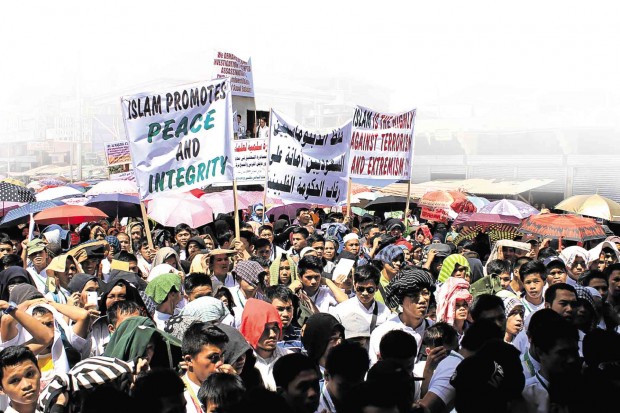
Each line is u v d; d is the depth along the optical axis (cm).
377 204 1839
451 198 1577
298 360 382
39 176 4853
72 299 608
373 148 1237
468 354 432
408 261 998
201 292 590
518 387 360
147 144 875
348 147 1116
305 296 656
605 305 615
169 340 460
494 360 363
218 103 909
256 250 873
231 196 1402
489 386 347
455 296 586
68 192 1377
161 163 884
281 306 559
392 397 310
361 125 1215
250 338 484
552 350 386
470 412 346
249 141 1347
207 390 370
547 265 734
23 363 407
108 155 1958
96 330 532
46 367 498
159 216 1094
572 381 378
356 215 1619
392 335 431
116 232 1228
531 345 423
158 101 878
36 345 485
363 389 314
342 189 1116
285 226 1264
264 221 1024
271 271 750
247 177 1355
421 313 526
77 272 712
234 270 670
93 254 744
